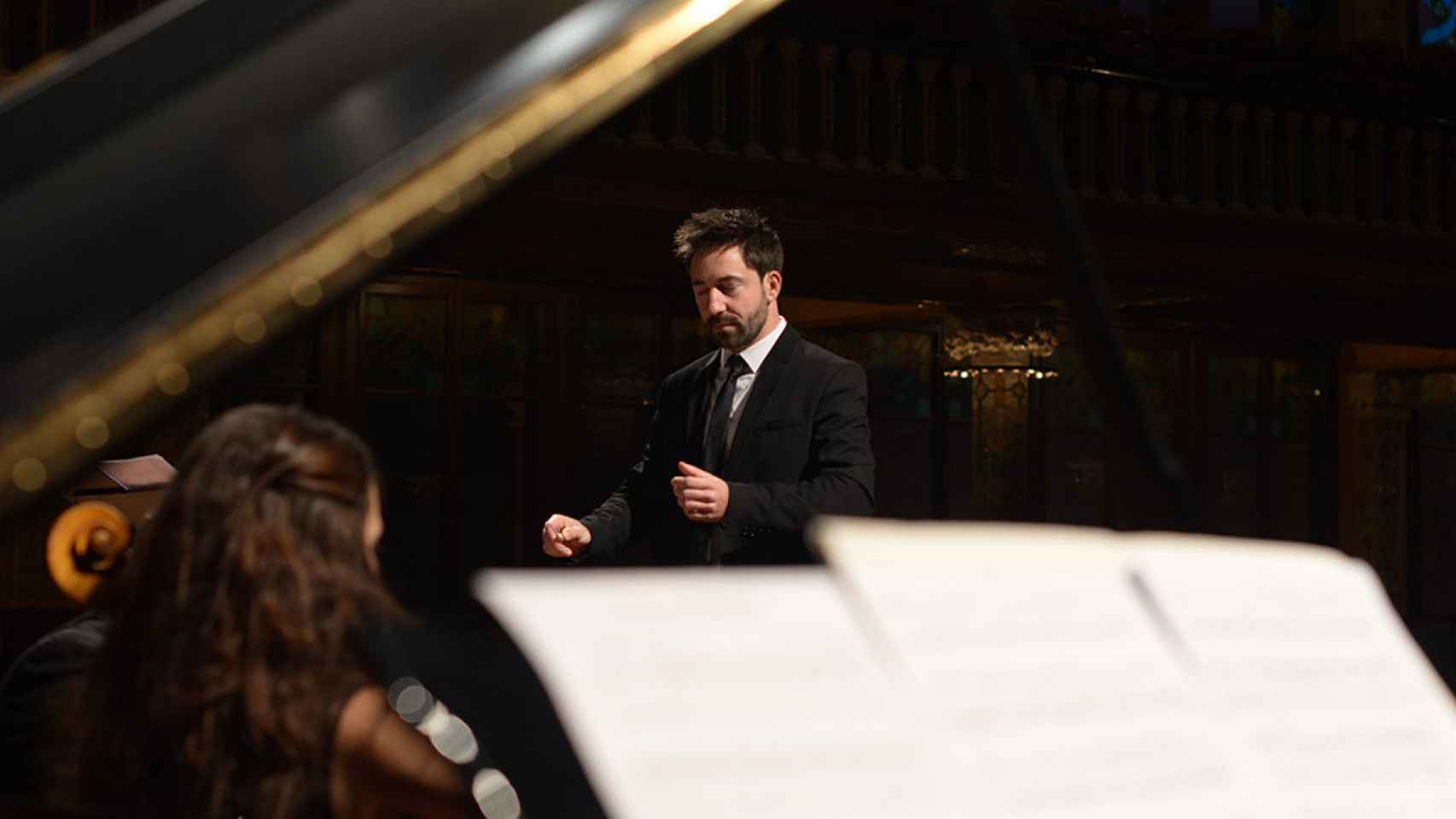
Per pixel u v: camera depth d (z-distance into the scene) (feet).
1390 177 47.91
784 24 40.11
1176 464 6.81
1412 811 4.98
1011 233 42.50
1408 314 53.47
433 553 45.60
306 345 43.96
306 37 5.64
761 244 17.01
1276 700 5.23
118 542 7.18
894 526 5.25
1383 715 5.35
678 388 17.67
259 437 6.48
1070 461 55.16
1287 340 59.31
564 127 5.71
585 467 48.11
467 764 6.18
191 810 5.88
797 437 16.61
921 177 41.42
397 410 45.32
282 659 6.05
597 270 46.68
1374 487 61.87
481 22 5.81
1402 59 47.26
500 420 47.09
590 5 6.03
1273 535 59.16
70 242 4.82
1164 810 4.62
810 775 4.26
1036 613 5.13
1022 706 4.75
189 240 4.88
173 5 5.88
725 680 4.44
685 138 38.96
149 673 6.06
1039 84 42.50
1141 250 43.88
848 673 4.61
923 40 41.57
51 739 6.93
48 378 4.49
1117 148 43.73
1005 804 4.42
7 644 36.88
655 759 4.15
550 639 4.36
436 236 5.53
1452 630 62.18
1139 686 5.03
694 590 4.68
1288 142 46.09
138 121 5.25
